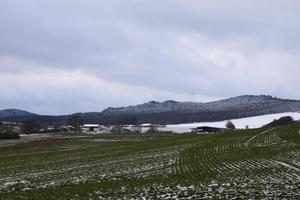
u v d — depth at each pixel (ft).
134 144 361.92
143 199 107.96
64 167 225.15
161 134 545.44
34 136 560.61
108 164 230.68
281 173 164.14
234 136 388.37
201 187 131.44
